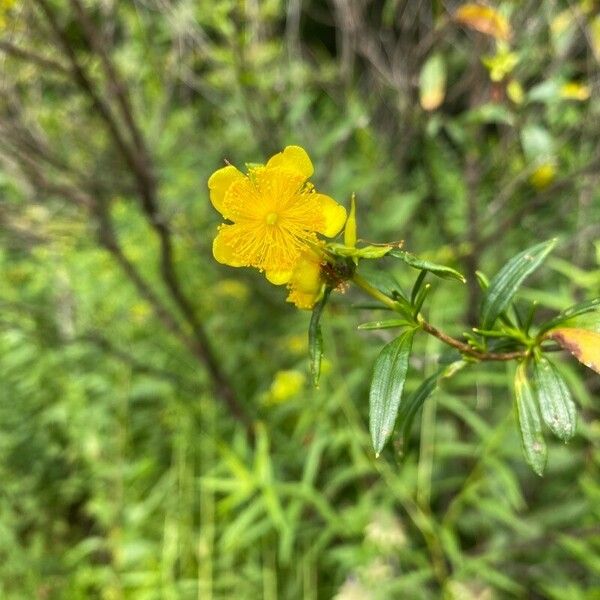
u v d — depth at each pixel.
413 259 0.12
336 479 0.29
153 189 0.30
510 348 0.14
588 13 0.28
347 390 0.31
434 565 0.30
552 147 0.29
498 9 0.29
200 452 0.36
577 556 0.28
